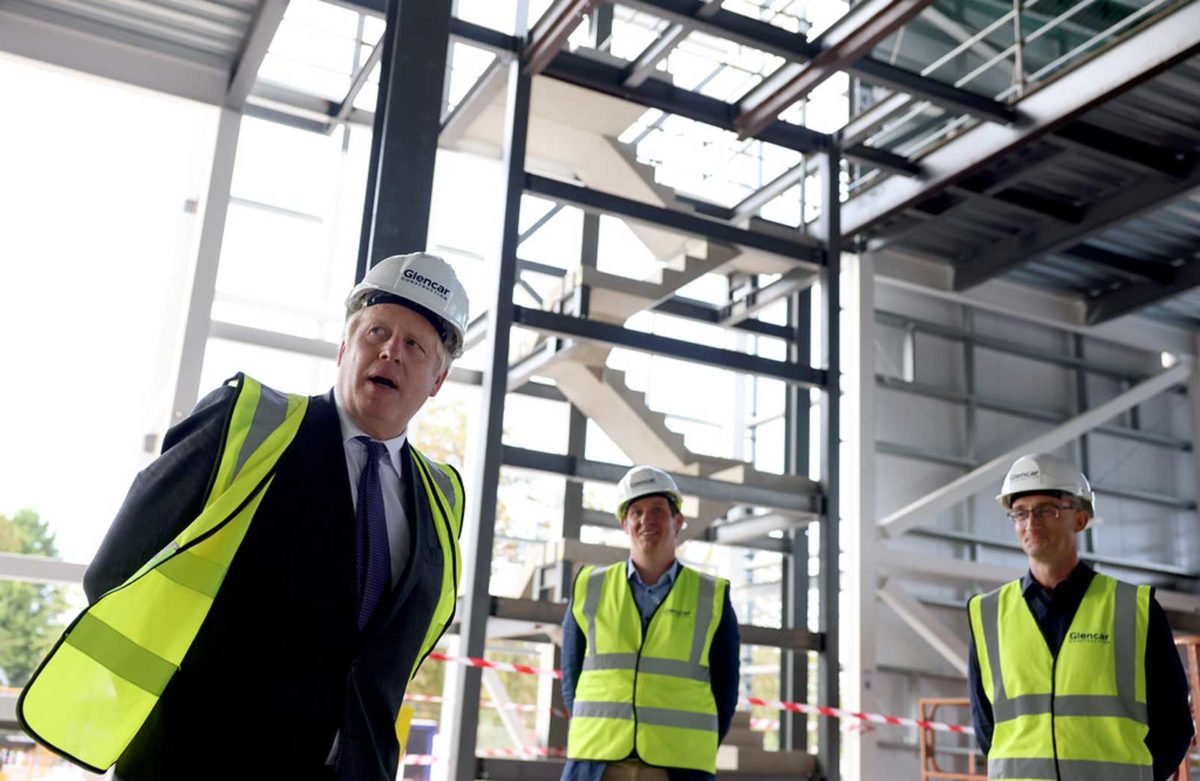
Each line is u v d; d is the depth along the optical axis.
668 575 4.97
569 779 4.69
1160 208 11.23
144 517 1.96
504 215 7.54
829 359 8.40
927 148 9.89
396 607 2.09
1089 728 3.74
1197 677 8.52
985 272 12.55
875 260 12.73
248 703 1.90
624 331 7.62
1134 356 14.59
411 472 2.28
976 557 12.98
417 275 2.30
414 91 6.50
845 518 12.08
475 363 11.12
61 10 8.49
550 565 8.02
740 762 7.29
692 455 8.41
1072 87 8.41
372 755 1.98
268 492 2.01
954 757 12.16
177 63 8.96
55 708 1.84
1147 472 14.14
